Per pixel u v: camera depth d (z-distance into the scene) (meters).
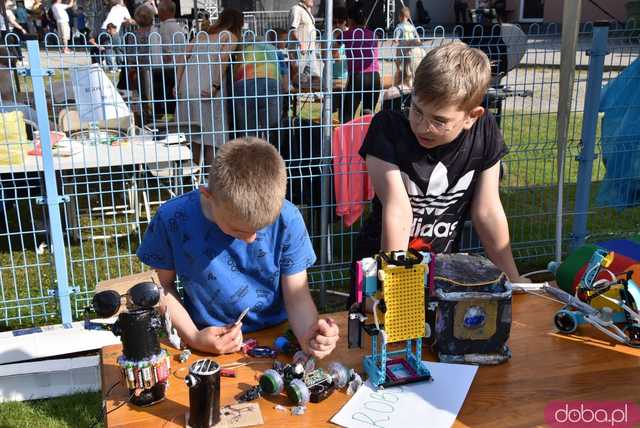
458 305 1.53
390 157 1.96
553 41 4.03
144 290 1.36
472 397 1.42
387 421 1.32
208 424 1.29
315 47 3.98
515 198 5.21
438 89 1.68
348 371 1.46
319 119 4.31
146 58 5.22
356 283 1.44
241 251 1.70
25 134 4.02
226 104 4.68
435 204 2.07
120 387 1.47
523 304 1.90
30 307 3.77
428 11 24.73
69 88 5.20
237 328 1.63
